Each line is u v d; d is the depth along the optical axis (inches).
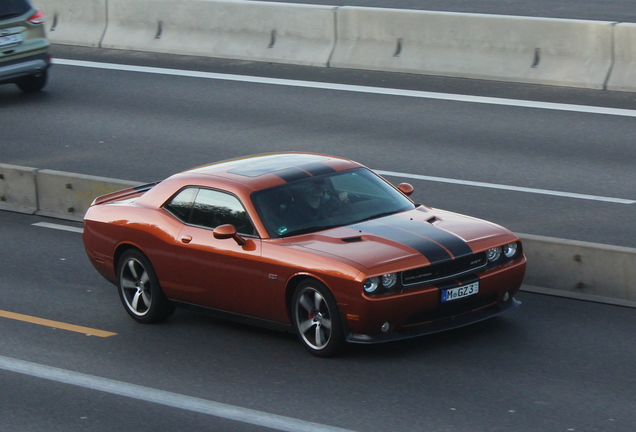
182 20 1674.5
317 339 597.0
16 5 1417.3
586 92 1314.0
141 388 573.6
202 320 697.6
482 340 614.9
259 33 1599.4
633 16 1587.1
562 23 1342.3
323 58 1533.0
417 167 1064.8
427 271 577.0
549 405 512.1
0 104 1446.9
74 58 1705.2
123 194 753.0
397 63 1470.2
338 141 1173.7
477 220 641.0
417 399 529.3
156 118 1327.5
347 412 518.3
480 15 1402.6
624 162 1039.6
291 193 642.8
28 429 522.0
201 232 650.8
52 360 628.1
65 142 1239.5
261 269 609.3
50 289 782.5
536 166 1044.5
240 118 1302.9
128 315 716.7
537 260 711.7
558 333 622.5
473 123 1218.0
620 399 516.7
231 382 573.9
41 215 1011.3
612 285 679.7
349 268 565.9
